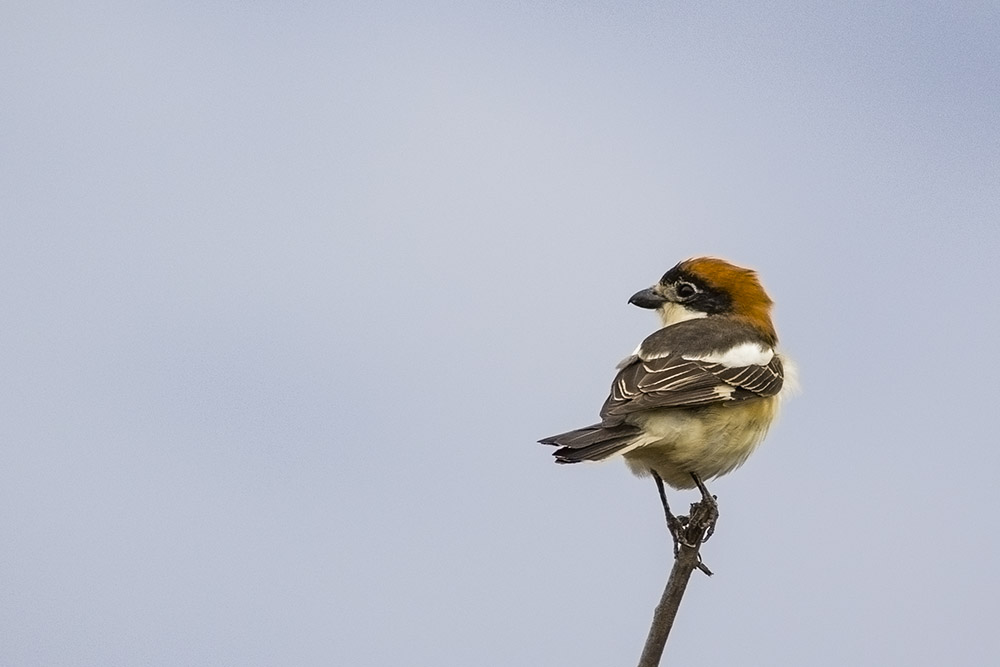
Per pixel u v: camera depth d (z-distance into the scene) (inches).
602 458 432.1
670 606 357.4
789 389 499.5
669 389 451.8
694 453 455.2
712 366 463.8
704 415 452.8
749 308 529.3
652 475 477.4
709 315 534.9
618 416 447.2
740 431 463.2
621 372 479.5
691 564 356.2
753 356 478.3
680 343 478.3
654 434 444.8
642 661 357.7
